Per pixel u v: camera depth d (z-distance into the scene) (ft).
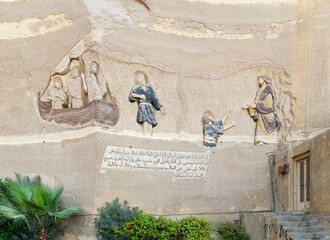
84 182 37.47
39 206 33.01
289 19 47.16
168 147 41.37
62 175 38.91
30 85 41.78
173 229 35.78
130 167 38.91
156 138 40.91
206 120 43.68
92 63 38.50
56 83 40.60
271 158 45.55
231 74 45.39
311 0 47.11
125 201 37.29
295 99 47.01
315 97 46.32
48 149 40.04
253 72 46.29
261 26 46.50
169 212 40.29
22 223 34.91
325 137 34.01
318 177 34.78
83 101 38.83
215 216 42.32
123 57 39.91
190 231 36.55
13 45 42.34
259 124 46.11
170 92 42.45
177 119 42.57
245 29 46.01
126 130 39.42
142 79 40.86
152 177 39.99
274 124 46.47
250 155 45.03
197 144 43.01
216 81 44.70
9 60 42.39
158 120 41.55
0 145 41.75
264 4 46.70
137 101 40.50
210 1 44.86
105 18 39.14
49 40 41.01
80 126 38.70
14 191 34.22
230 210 43.01
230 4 45.70
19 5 42.50
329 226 32.45
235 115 45.29
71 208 35.35
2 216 34.14
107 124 38.34
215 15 44.96
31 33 41.93
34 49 41.73
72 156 38.63
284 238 33.04
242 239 39.42
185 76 43.27
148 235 34.68
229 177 43.78
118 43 39.68
